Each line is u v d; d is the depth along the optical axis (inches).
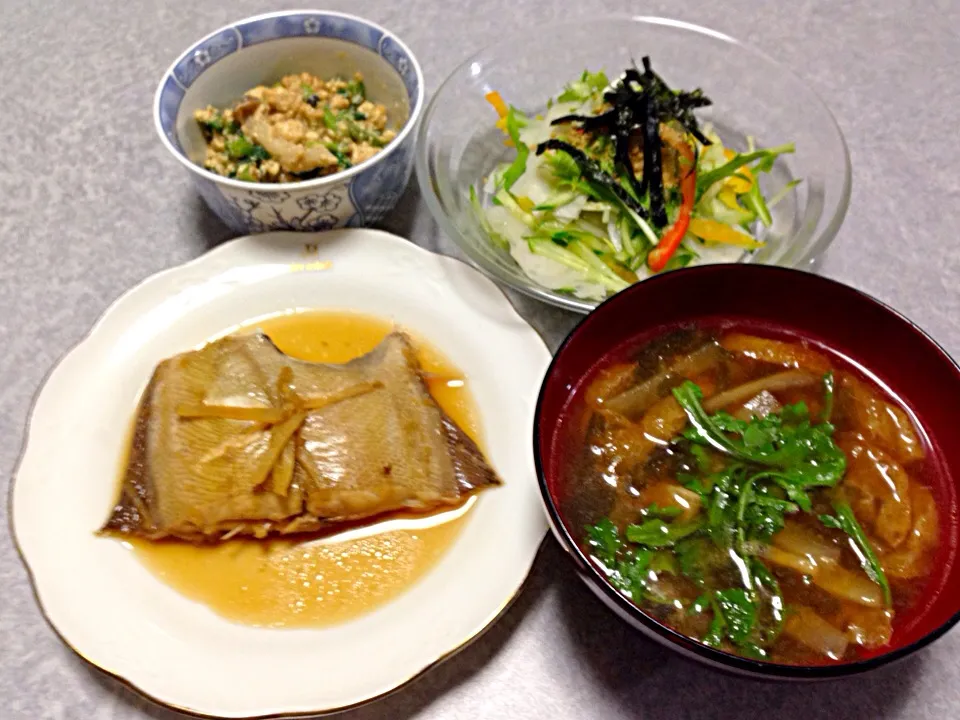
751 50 15.8
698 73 16.4
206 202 14.8
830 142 14.8
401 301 14.2
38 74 17.5
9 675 11.3
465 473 12.4
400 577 11.8
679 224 14.3
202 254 14.5
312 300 14.3
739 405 11.7
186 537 12.0
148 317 13.8
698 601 10.1
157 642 11.0
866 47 18.2
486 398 13.3
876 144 16.6
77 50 17.9
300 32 15.1
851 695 11.2
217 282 14.2
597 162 14.7
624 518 10.8
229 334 14.0
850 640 9.9
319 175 14.4
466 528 12.2
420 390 12.9
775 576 10.3
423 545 12.1
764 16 18.7
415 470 12.2
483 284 14.0
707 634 9.9
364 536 12.2
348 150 14.7
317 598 11.6
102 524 12.0
